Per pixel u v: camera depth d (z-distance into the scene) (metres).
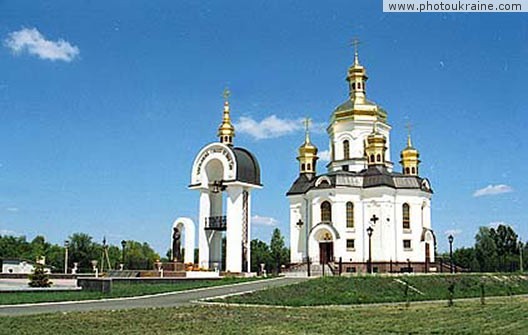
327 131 86.00
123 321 25.73
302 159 84.88
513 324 27.00
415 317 30.03
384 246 73.50
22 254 135.25
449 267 76.75
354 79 84.44
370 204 75.12
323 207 76.00
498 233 151.88
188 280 53.53
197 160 68.38
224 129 72.88
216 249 68.69
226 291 43.97
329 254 74.00
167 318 27.27
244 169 65.94
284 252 131.75
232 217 64.56
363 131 82.31
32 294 38.66
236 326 24.95
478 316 30.70
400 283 53.53
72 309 31.22
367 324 26.55
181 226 66.12
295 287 46.38
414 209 76.50
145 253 145.25
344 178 75.81
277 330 23.83
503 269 116.00
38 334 21.52
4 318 26.00
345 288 48.91
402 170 86.44
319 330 24.09
